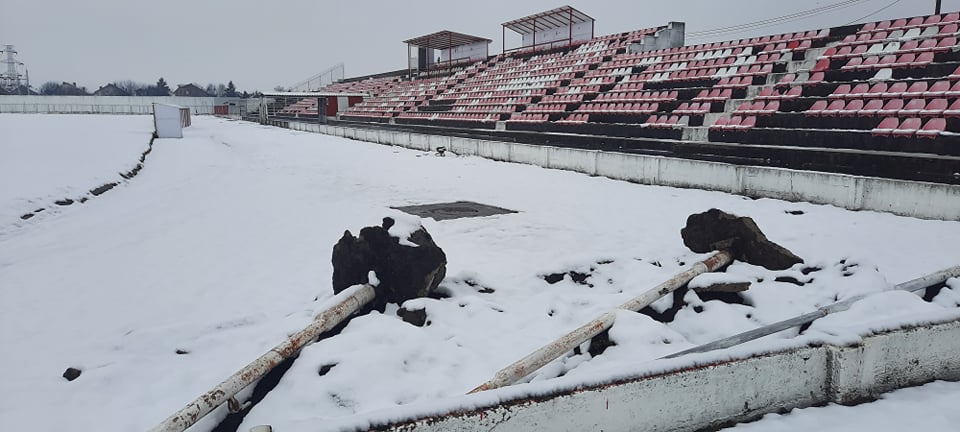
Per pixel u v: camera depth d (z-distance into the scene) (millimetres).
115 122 50750
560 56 35000
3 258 9234
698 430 4105
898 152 12125
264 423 4141
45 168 18047
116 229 11320
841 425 4074
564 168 19281
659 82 23297
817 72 17328
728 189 13852
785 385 4348
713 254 7352
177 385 4910
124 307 6891
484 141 23766
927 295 6266
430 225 10695
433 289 6602
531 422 3578
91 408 4586
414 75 51969
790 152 13547
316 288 7352
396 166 21344
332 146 30984
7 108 85125
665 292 6305
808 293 6461
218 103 102312
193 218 12203
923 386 4715
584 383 3748
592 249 8797
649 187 15320
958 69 14156
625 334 5398
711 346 4762
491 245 9156
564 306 6516
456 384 4754
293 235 10336
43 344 5844
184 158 25984
